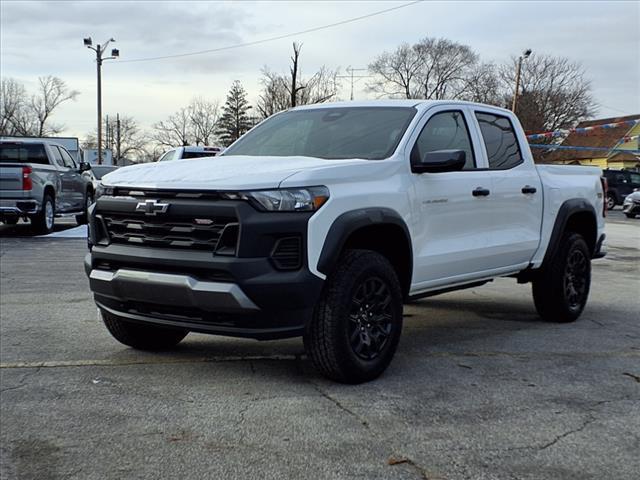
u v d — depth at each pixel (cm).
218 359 515
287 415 395
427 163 494
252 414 396
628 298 848
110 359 512
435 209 521
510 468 330
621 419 401
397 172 490
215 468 326
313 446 352
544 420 396
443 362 520
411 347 570
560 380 477
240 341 574
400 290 477
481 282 607
